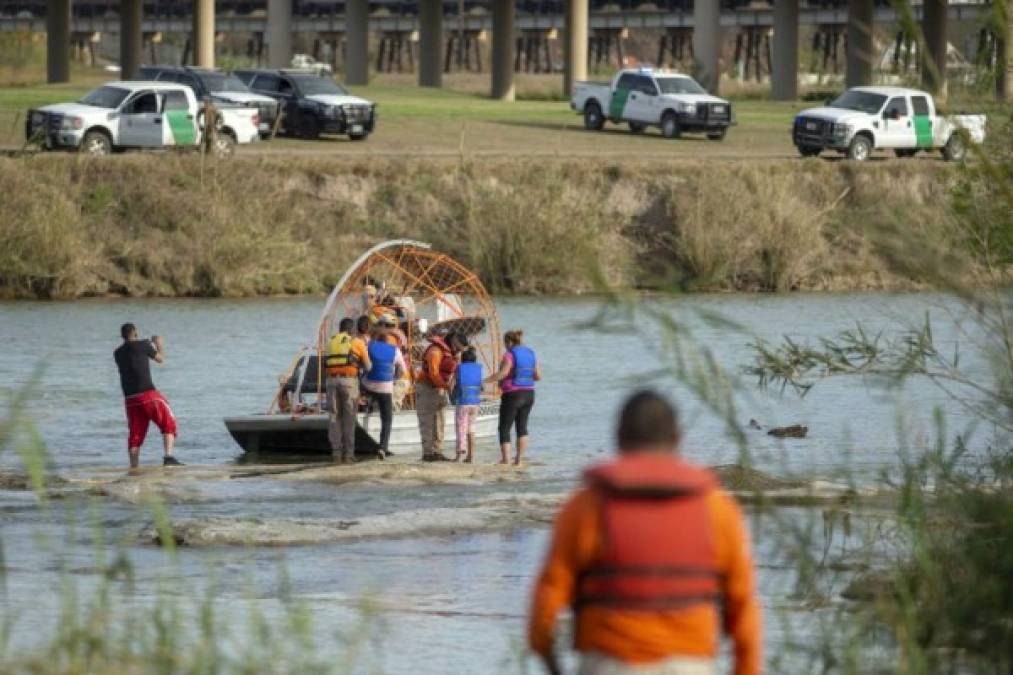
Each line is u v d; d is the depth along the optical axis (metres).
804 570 41.06
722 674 38.91
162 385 114.81
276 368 122.94
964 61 45.12
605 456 90.56
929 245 40.53
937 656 34.22
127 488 76.88
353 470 83.50
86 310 154.38
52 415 101.88
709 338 132.00
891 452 81.44
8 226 161.12
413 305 101.25
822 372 47.94
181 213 169.62
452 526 68.44
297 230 175.88
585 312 155.25
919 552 35.47
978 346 42.22
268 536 64.94
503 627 49.91
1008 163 43.47
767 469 73.62
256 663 33.66
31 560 59.56
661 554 23.86
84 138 181.75
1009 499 38.25
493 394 102.56
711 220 176.00
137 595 52.56
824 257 177.00
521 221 171.25
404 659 45.09
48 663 33.12
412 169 182.25
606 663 23.98
